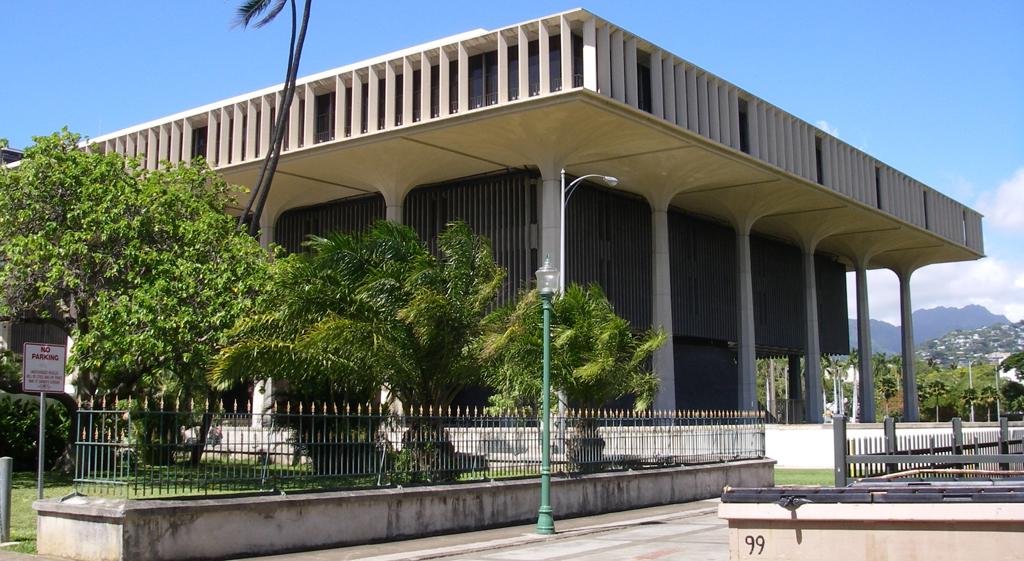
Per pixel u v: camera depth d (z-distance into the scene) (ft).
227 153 141.59
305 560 40.73
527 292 70.38
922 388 349.82
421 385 56.85
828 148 164.96
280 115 96.73
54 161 77.51
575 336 71.15
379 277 55.16
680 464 71.72
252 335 58.44
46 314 78.48
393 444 51.06
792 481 91.91
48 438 85.46
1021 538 18.24
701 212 168.04
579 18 114.52
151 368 74.49
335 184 145.28
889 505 19.22
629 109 115.34
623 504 63.62
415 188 147.13
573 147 121.90
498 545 45.80
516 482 55.47
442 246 59.47
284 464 45.21
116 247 76.79
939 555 18.78
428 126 119.34
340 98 130.41
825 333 214.69
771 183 149.28
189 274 72.18
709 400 174.29
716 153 131.95
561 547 45.65
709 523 56.44
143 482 40.34
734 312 178.40
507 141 122.11
